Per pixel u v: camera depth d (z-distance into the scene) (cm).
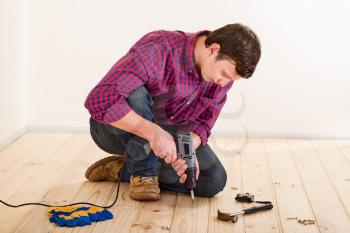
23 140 423
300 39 433
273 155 401
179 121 303
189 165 287
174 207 300
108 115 267
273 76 440
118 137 301
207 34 274
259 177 353
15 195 312
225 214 283
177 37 274
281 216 293
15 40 418
